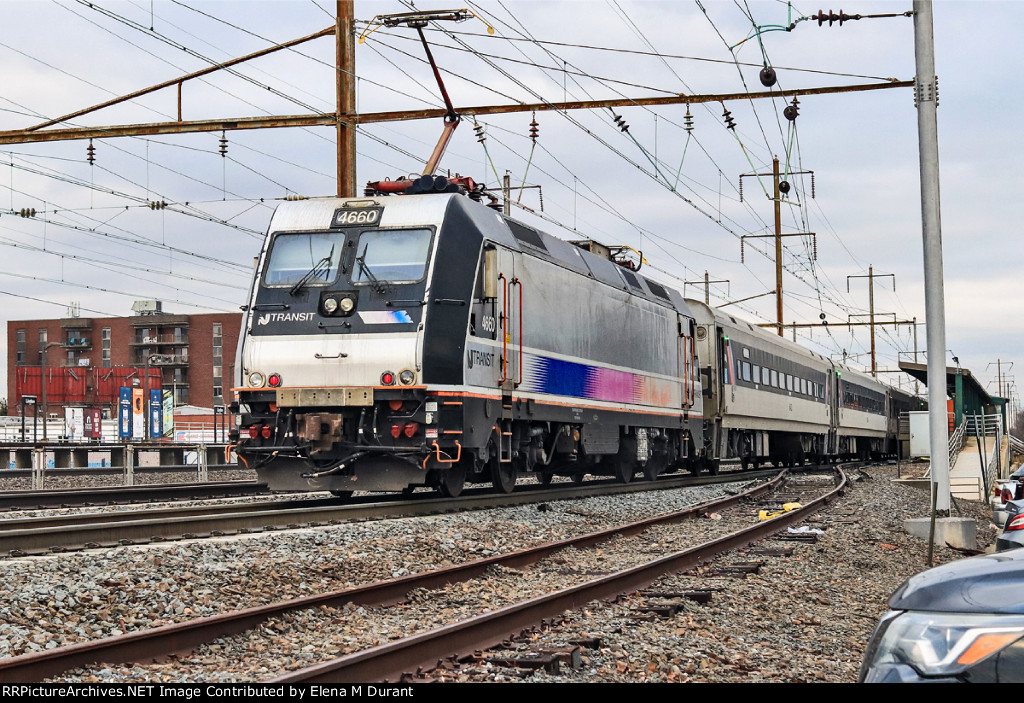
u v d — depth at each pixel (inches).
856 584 435.2
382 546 448.5
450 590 371.6
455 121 826.2
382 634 293.1
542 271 713.0
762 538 558.9
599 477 1164.5
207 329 4419.3
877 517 700.0
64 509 620.7
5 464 1310.3
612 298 852.0
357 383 578.2
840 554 510.9
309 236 616.1
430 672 244.5
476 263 611.2
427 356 574.2
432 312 580.4
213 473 1174.3
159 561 361.7
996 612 141.0
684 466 1142.3
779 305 1763.0
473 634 272.1
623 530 556.1
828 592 405.4
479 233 619.2
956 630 141.7
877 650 149.3
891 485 1120.2
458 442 586.6
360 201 622.5
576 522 626.2
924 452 1941.4
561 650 262.1
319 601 317.1
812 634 321.7
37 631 276.1
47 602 300.2
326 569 396.2
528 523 588.1
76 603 305.4
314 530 474.0
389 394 574.9
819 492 935.0
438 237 597.9
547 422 731.4
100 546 416.8
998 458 1401.3
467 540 501.4
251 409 602.9
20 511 604.7
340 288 596.1
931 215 619.5
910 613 148.9
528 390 681.6
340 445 585.3
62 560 356.8
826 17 671.1
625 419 866.8
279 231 623.8
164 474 1161.4
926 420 1948.8
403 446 574.6
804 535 563.5
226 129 832.9
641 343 918.4
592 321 804.0
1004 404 2277.3
